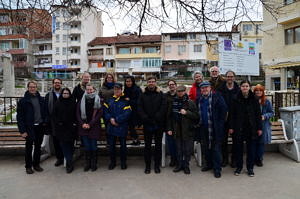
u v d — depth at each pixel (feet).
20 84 79.66
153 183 12.72
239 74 30.99
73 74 120.67
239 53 30.76
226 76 15.47
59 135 14.34
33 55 139.33
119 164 16.11
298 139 16.65
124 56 140.05
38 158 14.85
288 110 16.60
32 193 11.64
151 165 15.90
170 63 133.39
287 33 56.03
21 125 13.88
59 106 14.44
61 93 14.66
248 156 13.75
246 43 31.17
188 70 128.88
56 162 15.87
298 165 15.28
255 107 13.61
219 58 29.58
